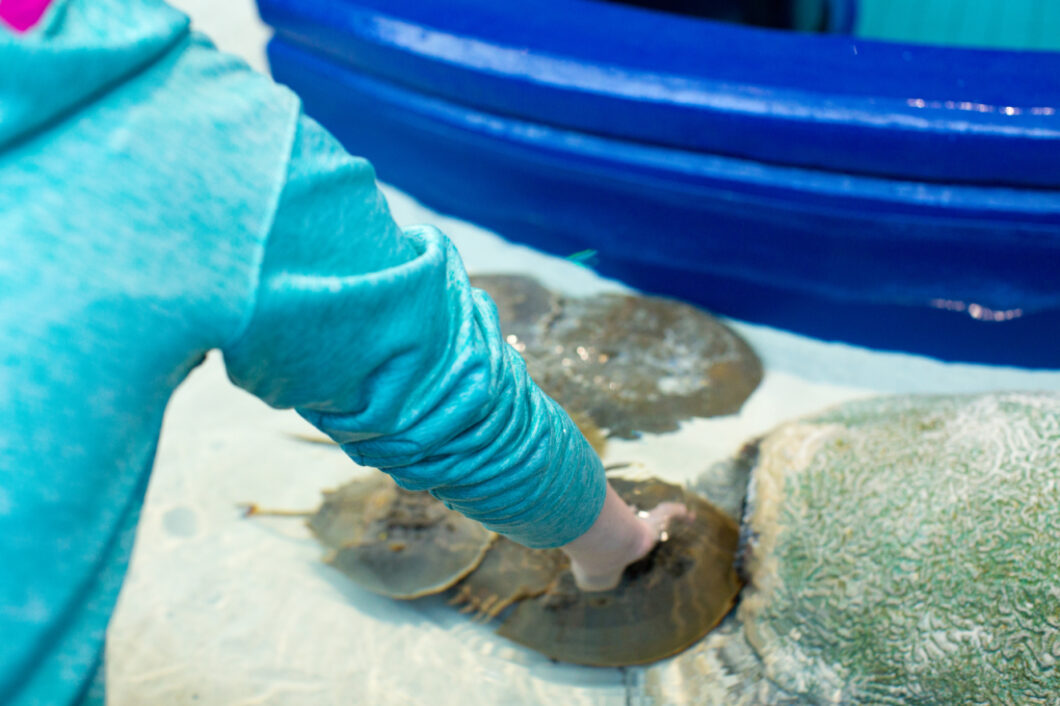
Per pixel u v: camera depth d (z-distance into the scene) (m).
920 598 0.99
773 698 1.02
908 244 1.26
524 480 0.74
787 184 1.25
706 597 1.09
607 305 1.40
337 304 0.56
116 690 1.06
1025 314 1.29
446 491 0.75
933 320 1.33
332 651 1.08
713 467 1.21
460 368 0.68
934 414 1.10
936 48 1.24
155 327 0.46
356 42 1.42
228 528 1.19
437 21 1.37
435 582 1.11
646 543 1.02
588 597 1.08
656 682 1.05
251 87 0.56
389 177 1.59
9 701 0.41
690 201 1.32
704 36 1.29
